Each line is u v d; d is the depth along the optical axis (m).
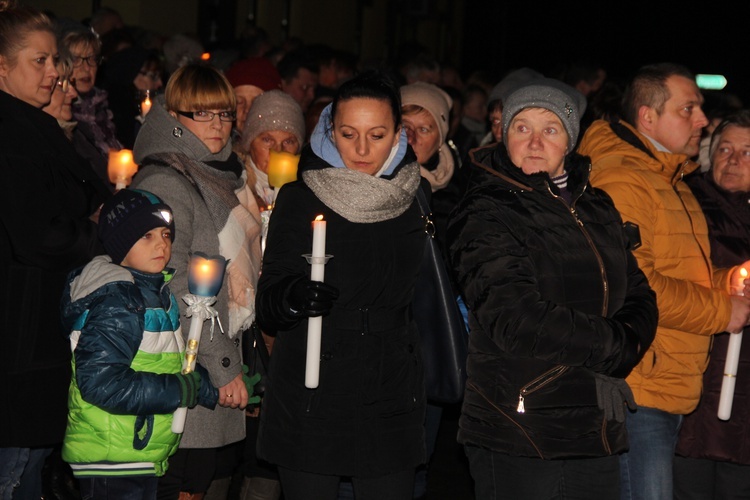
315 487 3.34
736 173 4.25
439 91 4.73
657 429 3.67
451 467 6.00
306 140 4.97
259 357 3.83
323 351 3.29
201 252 3.40
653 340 3.50
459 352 3.48
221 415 3.64
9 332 3.43
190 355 3.32
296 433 3.30
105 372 3.14
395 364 3.35
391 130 3.34
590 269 3.26
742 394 4.17
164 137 3.64
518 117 3.34
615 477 3.36
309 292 3.06
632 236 3.44
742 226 4.27
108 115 5.16
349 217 3.29
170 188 3.52
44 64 3.57
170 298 3.38
